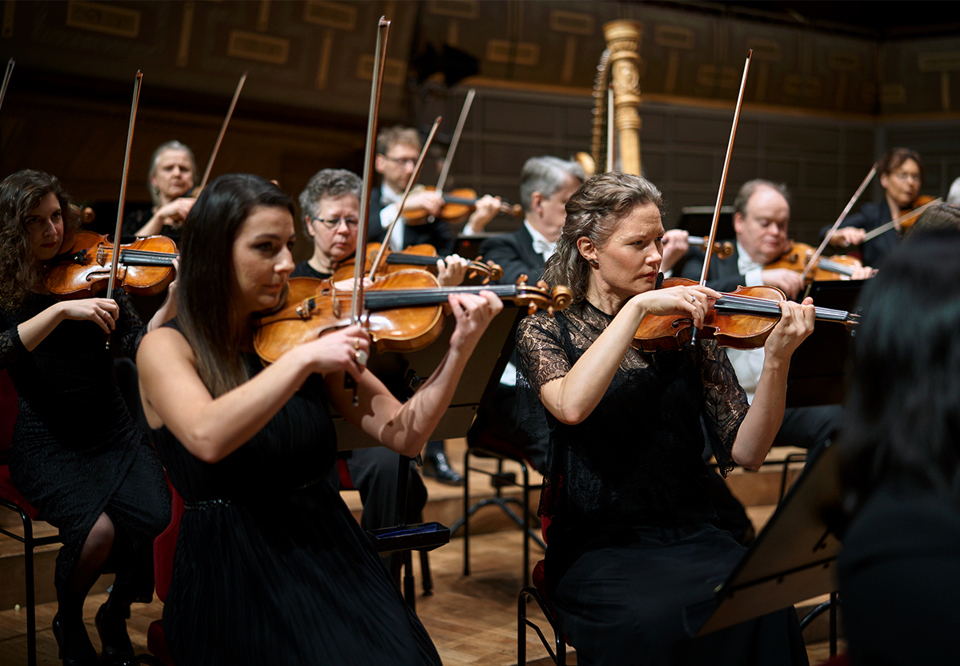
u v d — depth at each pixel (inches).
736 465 63.3
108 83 162.7
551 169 113.7
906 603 28.0
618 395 60.4
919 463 29.8
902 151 160.1
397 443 55.9
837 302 86.4
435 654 53.9
